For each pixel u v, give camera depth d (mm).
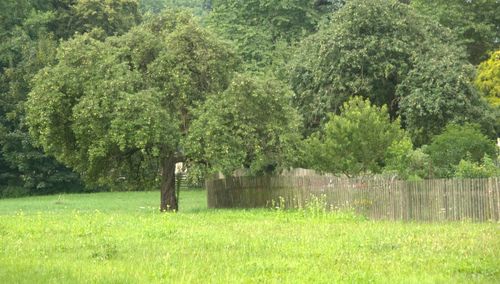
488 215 28734
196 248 20438
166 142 37406
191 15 41969
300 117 40750
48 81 38250
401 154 35625
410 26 53750
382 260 17609
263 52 74438
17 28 77562
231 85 37875
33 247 21094
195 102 38906
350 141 37688
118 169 42656
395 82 53562
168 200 41312
